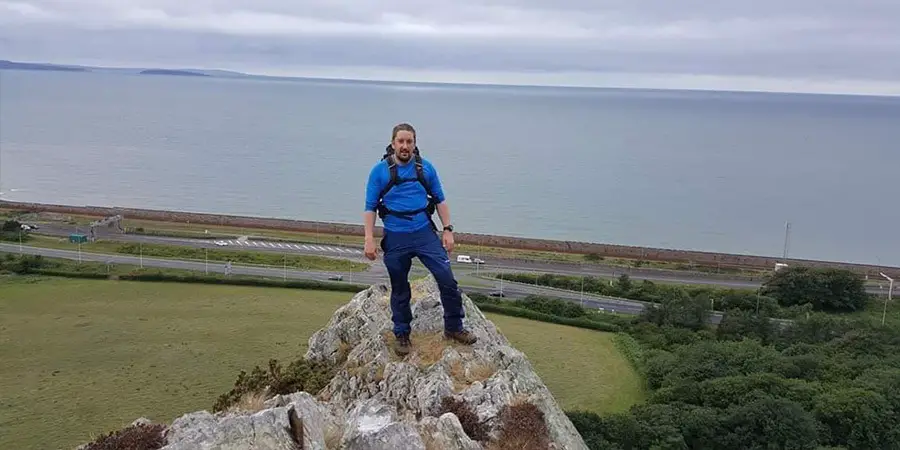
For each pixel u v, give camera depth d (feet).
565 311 232.53
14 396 158.10
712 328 228.22
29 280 247.91
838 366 179.42
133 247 300.61
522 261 316.40
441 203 47.65
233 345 193.06
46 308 220.43
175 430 40.27
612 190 564.71
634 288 267.18
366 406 41.57
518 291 262.26
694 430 139.85
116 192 513.45
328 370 56.44
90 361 180.14
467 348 50.70
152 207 465.47
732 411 143.13
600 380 181.06
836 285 261.24
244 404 52.85
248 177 592.19
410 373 47.93
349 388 50.03
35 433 140.67
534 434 44.24
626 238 415.44
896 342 205.77
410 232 47.14
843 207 520.42
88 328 204.03
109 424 145.59
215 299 234.17
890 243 420.36
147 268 264.11
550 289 269.03
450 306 49.67
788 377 172.55
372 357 51.85
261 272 270.05
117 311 219.41
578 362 192.75
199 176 591.78
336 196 514.68
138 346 191.01
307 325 211.00
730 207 510.58
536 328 219.82
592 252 353.72
